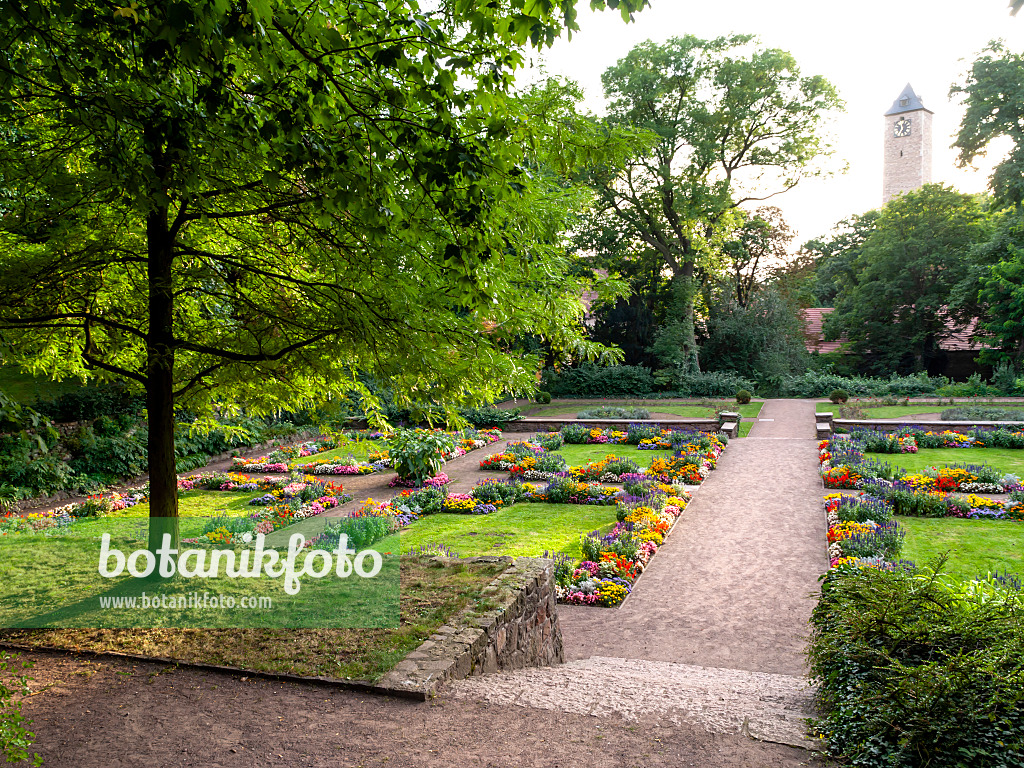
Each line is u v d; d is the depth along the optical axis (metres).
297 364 7.32
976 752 3.51
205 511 16.11
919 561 11.03
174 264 7.57
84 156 6.11
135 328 7.38
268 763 3.85
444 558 8.28
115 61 4.24
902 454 21.08
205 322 8.55
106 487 19.11
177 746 4.04
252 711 4.51
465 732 4.26
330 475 21.22
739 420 27.45
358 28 4.30
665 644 8.66
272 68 4.24
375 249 6.06
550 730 4.33
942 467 18.33
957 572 10.48
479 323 6.98
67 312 7.38
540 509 15.74
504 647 6.33
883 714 3.87
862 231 52.72
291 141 4.30
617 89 37.12
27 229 6.53
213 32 3.55
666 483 17.45
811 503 15.48
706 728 4.42
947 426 23.97
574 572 11.00
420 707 4.61
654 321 46.69
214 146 4.91
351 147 4.57
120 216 6.94
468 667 5.49
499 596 6.66
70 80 4.34
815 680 5.11
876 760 3.76
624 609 10.01
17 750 3.37
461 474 20.48
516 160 4.88
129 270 7.49
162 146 4.86
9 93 4.62
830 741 4.08
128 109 4.33
